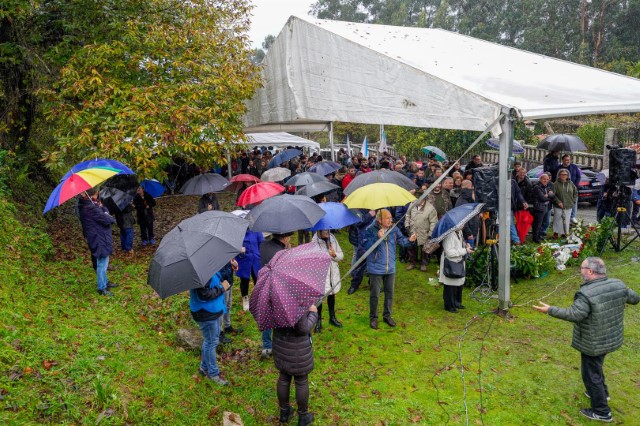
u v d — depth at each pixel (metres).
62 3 9.70
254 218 5.40
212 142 8.83
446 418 4.62
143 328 6.05
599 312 4.31
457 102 7.10
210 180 8.24
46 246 7.93
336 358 5.79
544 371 5.41
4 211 7.87
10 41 9.59
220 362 5.58
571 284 8.06
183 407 4.56
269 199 5.62
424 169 13.52
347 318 6.96
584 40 39.84
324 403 4.88
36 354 4.55
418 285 8.30
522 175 10.26
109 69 8.95
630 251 9.73
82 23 9.56
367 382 5.27
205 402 4.72
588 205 15.66
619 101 7.41
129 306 6.69
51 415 3.86
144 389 4.59
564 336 6.25
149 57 9.35
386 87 8.45
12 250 7.05
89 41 9.69
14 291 5.80
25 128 10.53
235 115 10.04
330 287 6.20
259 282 4.05
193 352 5.67
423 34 12.23
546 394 4.98
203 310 4.79
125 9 9.80
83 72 8.79
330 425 4.53
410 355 5.83
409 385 5.18
